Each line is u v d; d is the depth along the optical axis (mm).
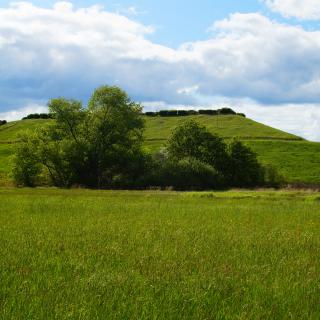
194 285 9828
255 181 87562
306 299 8914
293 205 36031
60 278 10141
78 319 7516
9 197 42000
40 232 18391
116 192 55469
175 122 186375
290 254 14141
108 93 81688
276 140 142000
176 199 42531
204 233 18609
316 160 119000
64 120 82312
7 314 7578
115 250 13914
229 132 161875
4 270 10953
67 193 51562
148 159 81938
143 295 8969
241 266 11992
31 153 79375
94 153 81812
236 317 7816
